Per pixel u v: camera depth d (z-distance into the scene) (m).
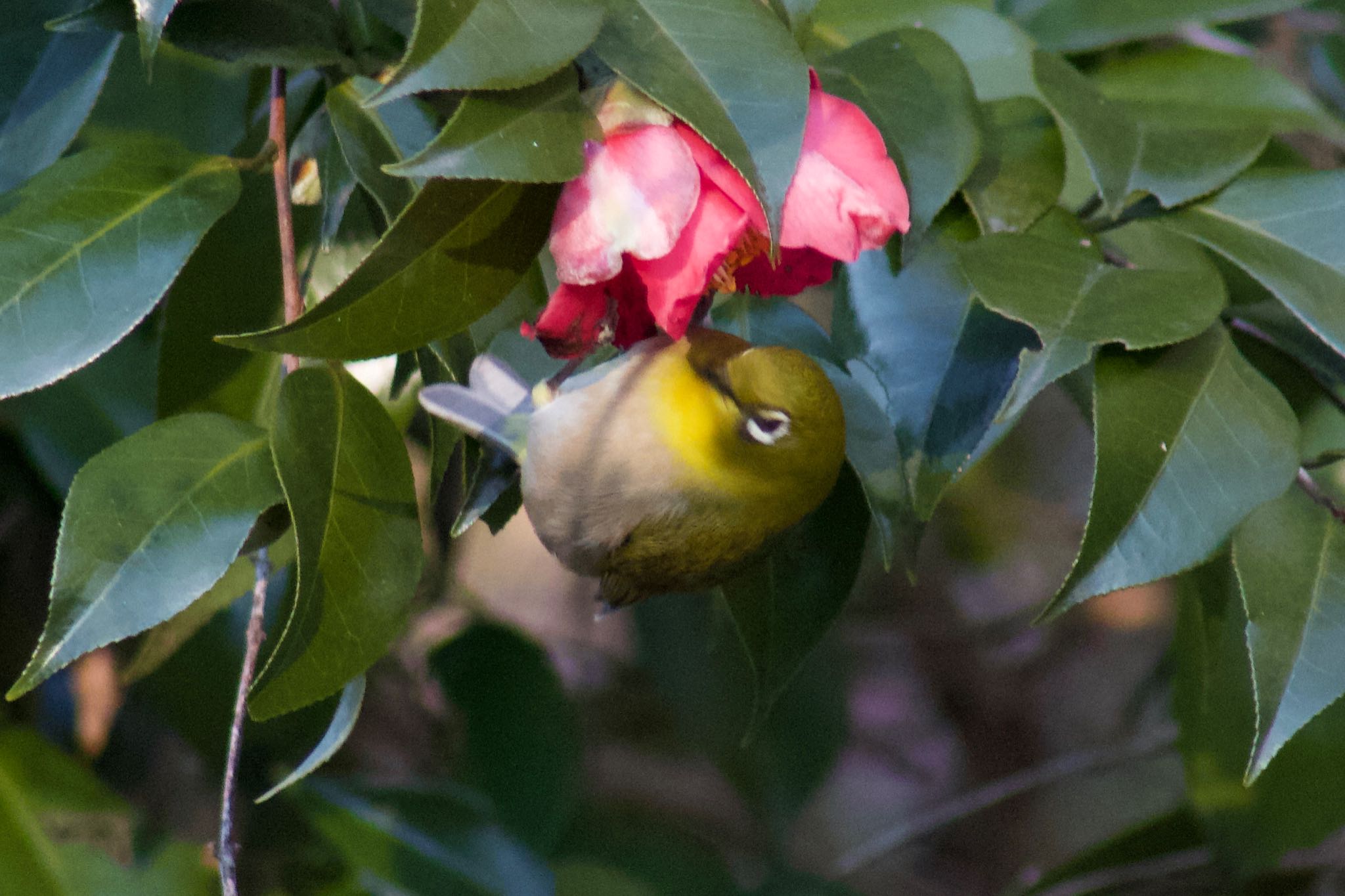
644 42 2.81
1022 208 3.70
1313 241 3.55
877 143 2.92
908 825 7.45
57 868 4.71
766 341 3.93
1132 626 9.26
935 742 9.39
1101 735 9.38
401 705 6.64
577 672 8.44
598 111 2.81
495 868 5.50
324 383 3.11
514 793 5.92
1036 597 9.40
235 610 5.09
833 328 3.68
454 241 2.91
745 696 6.55
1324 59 6.08
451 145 2.65
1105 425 3.18
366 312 2.87
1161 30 4.52
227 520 2.97
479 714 6.00
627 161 2.75
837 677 6.85
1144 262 4.06
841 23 4.23
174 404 3.82
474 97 2.70
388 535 3.09
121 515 2.91
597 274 2.71
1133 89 4.64
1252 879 5.71
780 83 2.79
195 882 4.82
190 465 3.01
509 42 2.71
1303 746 4.74
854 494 3.88
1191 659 4.69
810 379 3.47
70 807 4.81
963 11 4.23
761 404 3.46
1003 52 4.20
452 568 6.37
